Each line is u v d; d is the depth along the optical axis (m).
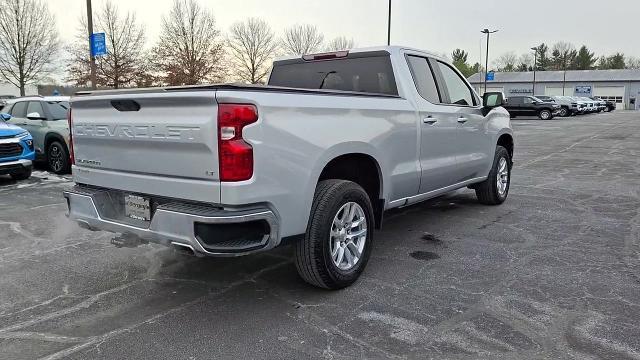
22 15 34.91
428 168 5.04
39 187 8.98
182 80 38.19
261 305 3.76
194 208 3.26
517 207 6.96
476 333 3.29
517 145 16.44
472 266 4.55
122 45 34.47
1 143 9.11
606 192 8.05
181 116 3.27
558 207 6.94
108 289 4.11
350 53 5.12
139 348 3.14
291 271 4.48
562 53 114.31
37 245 5.33
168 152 3.38
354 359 2.99
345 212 3.96
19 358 3.03
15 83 36.31
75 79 34.81
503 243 5.25
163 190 3.44
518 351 3.06
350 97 3.98
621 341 3.16
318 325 3.42
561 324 3.39
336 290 4.01
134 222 3.68
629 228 5.80
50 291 4.08
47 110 10.68
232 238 3.23
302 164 3.47
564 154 13.76
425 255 4.88
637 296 3.84
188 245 3.23
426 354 3.03
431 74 5.31
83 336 3.30
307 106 3.52
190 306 3.76
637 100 76.44
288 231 3.46
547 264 4.58
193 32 39.44
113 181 3.80
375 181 4.43
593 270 4.41
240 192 3.13
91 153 3.98
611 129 24.59
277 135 3.29
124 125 3.61
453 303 3.75
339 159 4.02
